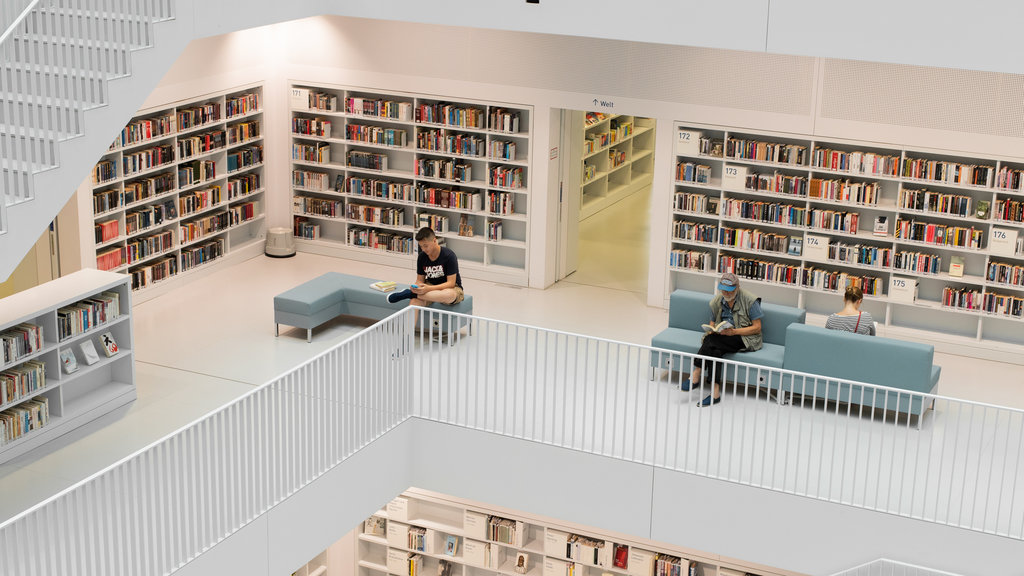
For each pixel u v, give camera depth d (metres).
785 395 10.91
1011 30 8.97
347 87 14.58
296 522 9.42
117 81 8.98
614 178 19.31
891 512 9.03
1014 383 11.70
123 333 10.88
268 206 15.36
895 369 10.20
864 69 12.12
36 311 9.74
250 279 14.41
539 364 11.71
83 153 8.73
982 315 12.27
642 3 10.00
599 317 13.34
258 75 14.64
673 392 11.02
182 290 13.95
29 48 8.75
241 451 8.77
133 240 13.52
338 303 12.60
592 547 13.08
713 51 12.66
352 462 9.98
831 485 9.39
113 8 8.94
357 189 14.98
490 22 10.52
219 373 11.59
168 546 8.11
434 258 11.80
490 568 13.71
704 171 13.19
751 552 9.63
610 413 10.59
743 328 10.95
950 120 11.92
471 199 14.37
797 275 13.02
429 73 14.08
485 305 13.62
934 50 9.24
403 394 10.59
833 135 12.44
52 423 10.13
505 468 10.36
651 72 13.02
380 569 14.46
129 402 10.89
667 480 9.72
